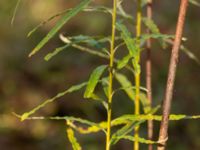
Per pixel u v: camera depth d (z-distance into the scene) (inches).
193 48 307.0
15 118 327.0
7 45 370.6
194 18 320.5
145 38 90.7
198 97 287.3
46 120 321.1
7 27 386.3
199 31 312.8
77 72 338.3
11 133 316.2
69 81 335.6
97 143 269.4
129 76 288.4
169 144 270.4
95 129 99.9
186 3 80.6
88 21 362.3
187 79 294.0
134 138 85.7
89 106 302.8
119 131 88.9
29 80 349.4
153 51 305.6
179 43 81.4
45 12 395.2
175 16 331.9
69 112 319.0
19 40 376.8
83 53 344.2
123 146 257.1
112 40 86.4
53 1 398.0
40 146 303.4
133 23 108.4
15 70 356.2
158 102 273.4
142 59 284.4
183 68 298.8
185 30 313.6
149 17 114.1
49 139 304.8
